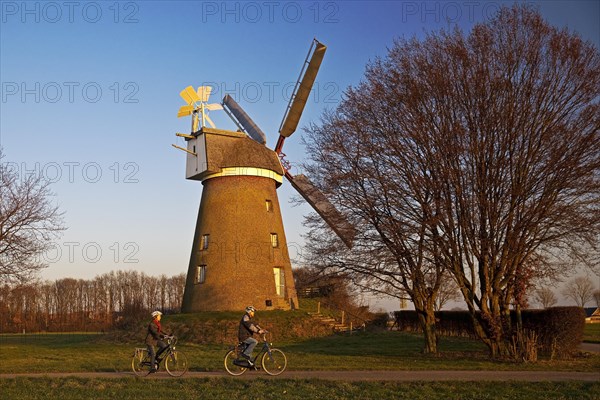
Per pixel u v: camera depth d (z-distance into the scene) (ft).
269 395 51.70
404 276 82.48
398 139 78.89
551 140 74.43
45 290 253.65
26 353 101.65
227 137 144.36
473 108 76.28
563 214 73.97
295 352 92.38
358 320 136.77
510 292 80.07
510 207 75.20
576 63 75.77
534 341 77.20
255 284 136.36
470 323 121.39
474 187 75.46
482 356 80.94
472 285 78.59
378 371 67.10
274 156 147.02
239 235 138.51
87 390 55.88
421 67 79.00
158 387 56.95
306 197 98.17
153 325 65.87
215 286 136.15
